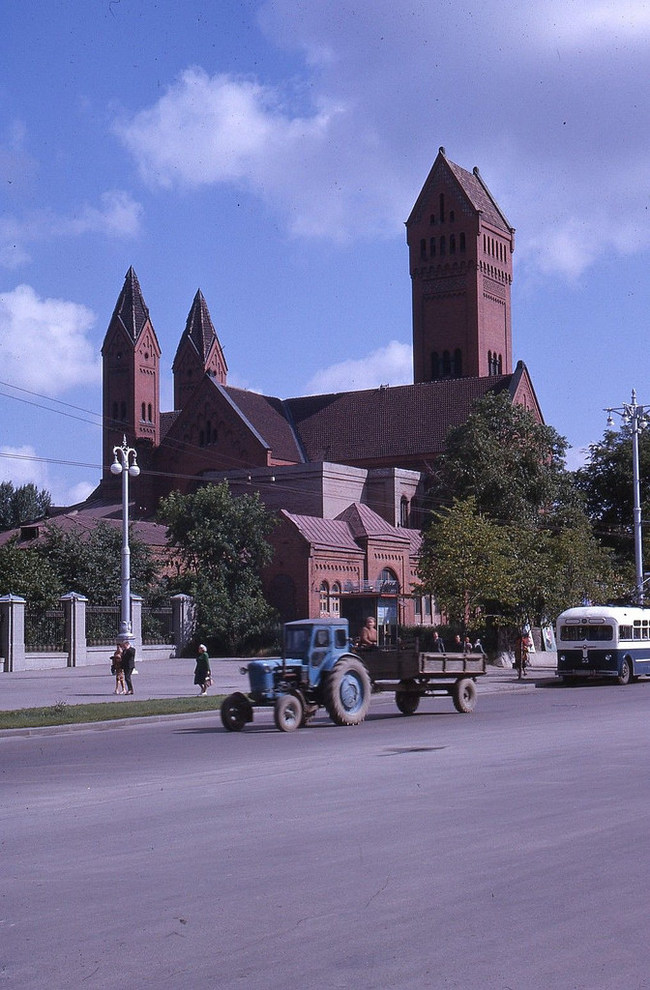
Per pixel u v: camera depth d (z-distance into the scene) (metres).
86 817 12.41
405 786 14.32
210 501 68.00
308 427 98.00
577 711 27.95
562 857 9.80
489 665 58.31
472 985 6.46
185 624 63.44
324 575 69.75
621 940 7.30
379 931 7.54
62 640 53.91
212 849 10.41
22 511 137.25
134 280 107.69
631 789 13.76
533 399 96.12
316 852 10.17
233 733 23.67
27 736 24.20
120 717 26.64
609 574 58.12
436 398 95.00
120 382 105.44
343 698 24.62
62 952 7.22
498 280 107.44
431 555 49.81
